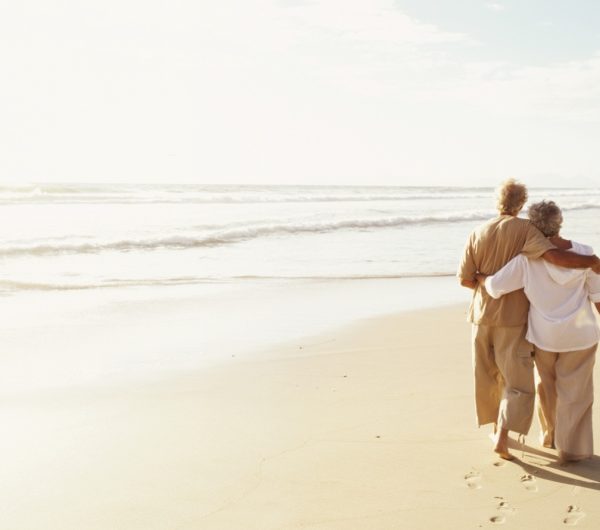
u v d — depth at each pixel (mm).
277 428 4445
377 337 7422
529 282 3762
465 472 3693
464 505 3285
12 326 7980
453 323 8266
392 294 10547
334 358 6453
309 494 3424
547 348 3752
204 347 6984
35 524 3125
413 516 3172
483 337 3977
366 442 4164
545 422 4027
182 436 4309
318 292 10672
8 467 3811
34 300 9680
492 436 4172
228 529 3064
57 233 17688
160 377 5836
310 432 4363
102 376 5879
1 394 5336
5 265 12852
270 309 9219
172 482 3586
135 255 14672
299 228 20125
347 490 3467
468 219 25234
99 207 28547
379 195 51906
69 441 4238
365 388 5402
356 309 9242
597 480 3557
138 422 4613
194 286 11086
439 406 4898
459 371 5926
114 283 11203
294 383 5590
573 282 3740
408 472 3695
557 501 3318
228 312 9000
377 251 15875
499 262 3877
